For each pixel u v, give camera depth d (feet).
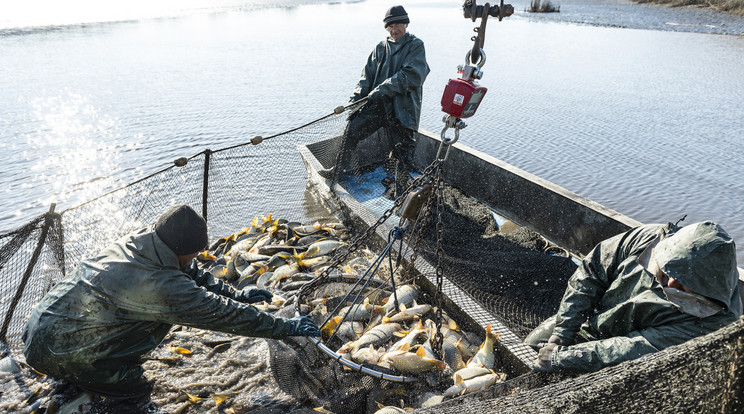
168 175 20.90
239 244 18.49
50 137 40.63
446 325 13.74
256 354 12.53
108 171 34.32
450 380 11.60
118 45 90.27
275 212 21.18
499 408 7.62
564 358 9.70
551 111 55.11
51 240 13.57
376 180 22.98
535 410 6.82
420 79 19.65
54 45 87.20
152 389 11.21
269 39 102.58
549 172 39.14
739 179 37.81
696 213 32.78
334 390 10.91
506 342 12.14
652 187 36.60
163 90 57.26
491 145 44.83
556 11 173.88
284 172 23.08
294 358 11.35
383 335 12.69
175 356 12.37
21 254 16.35
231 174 21.04
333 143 22.07
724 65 81.00
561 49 95.86
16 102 50.31
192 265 11.50
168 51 85.15
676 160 41.50
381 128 22.09
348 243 18.29
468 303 13.70
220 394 11.18
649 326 9.80
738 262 27.61
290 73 68.03
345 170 22.38
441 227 11.10
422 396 11.02
